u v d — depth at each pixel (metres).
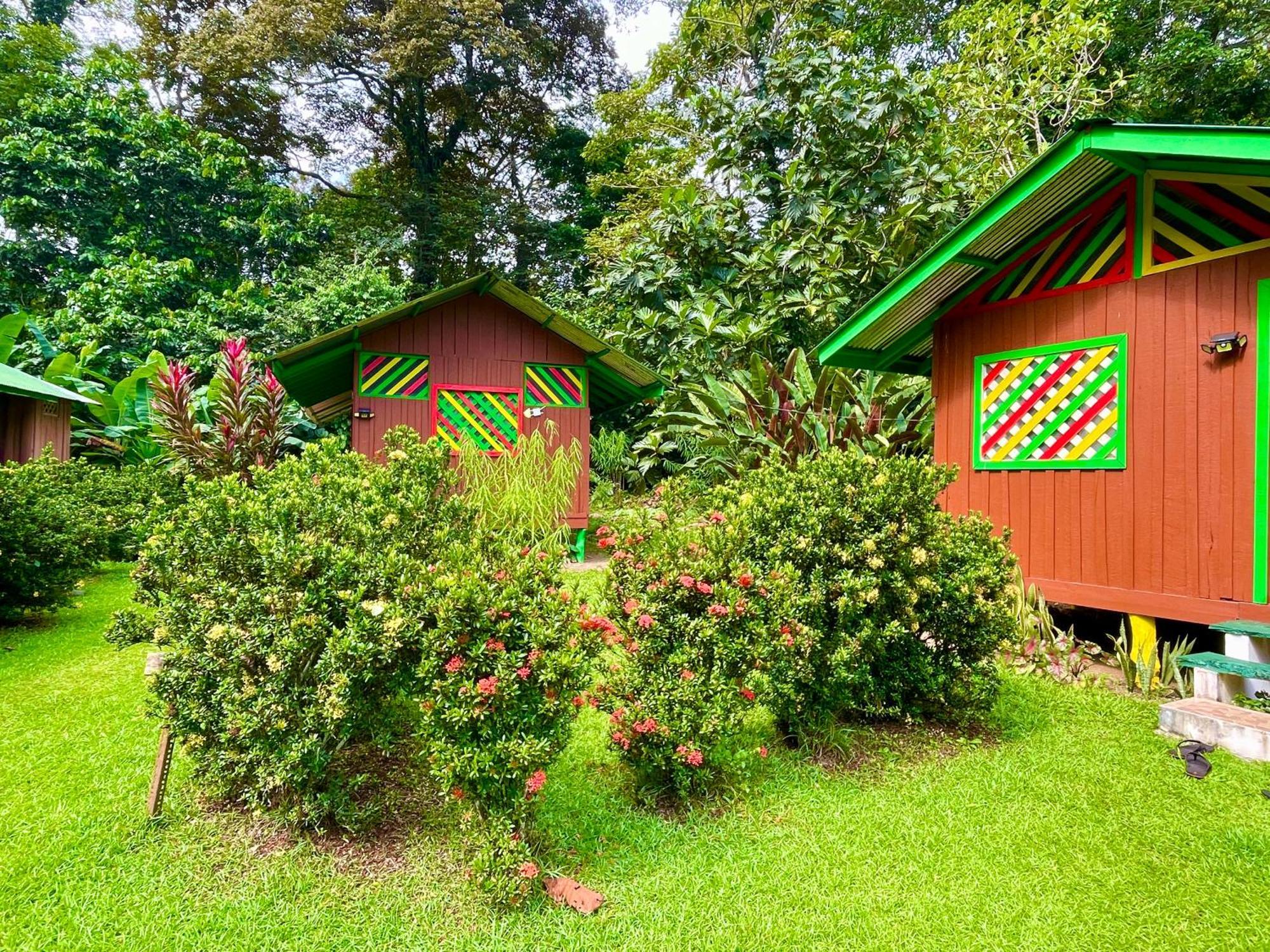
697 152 14.15
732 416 8.59
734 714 2.48
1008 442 4.77
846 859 2.14
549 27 21.55
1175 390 3.92
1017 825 2.35
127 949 1.70
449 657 2.00
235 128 19.55
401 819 2.30
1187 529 3.85
